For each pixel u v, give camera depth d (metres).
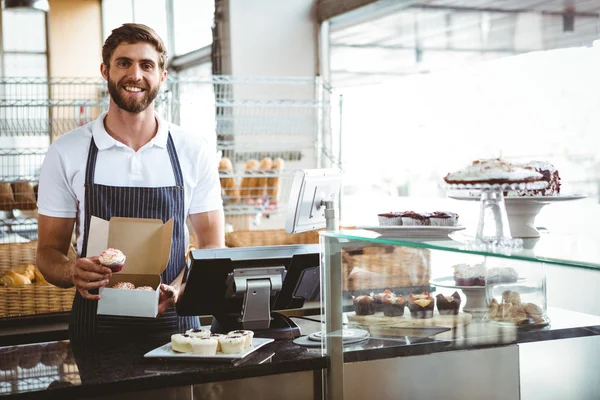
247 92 5.41
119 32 2.38
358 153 5.56
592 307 2.37
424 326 1.91
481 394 1.93
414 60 4.86
